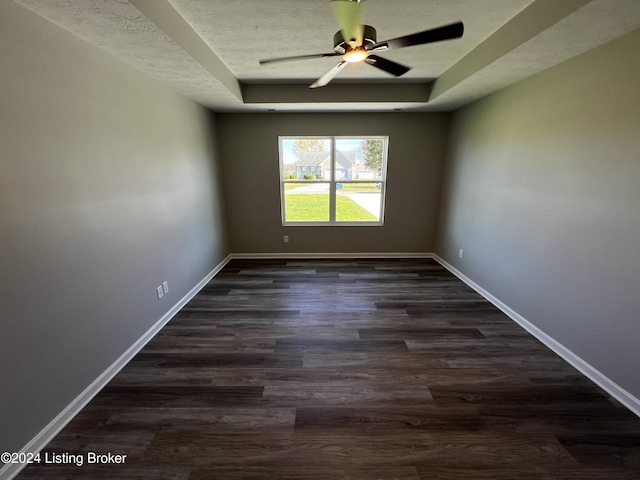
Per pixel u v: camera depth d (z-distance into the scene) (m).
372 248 4.86
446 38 1.65
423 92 3.63
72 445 1.56
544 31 1.75
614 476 1.40
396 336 2.60
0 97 1.32
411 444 1.57
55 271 1.62
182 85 2.83
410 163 4.53
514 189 2.85
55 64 1.60
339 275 4.11
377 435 1.62
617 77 1.83
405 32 2.21
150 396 1.90
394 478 1.40
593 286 2.03
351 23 1.56
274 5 1.81
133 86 2.31
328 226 4.81
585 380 2.04
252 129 4.41
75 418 1.73
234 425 1.68
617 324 1.86
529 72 2.51
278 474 1.42
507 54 2.11
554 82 2.34
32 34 1.46
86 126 1.83
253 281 3.90
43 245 1.55
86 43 1.82
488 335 2.61
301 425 1.68
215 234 4.20
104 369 2.01
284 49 2.52
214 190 4.18
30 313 1.48
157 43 1.87
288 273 4.20
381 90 3.62
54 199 1.61
